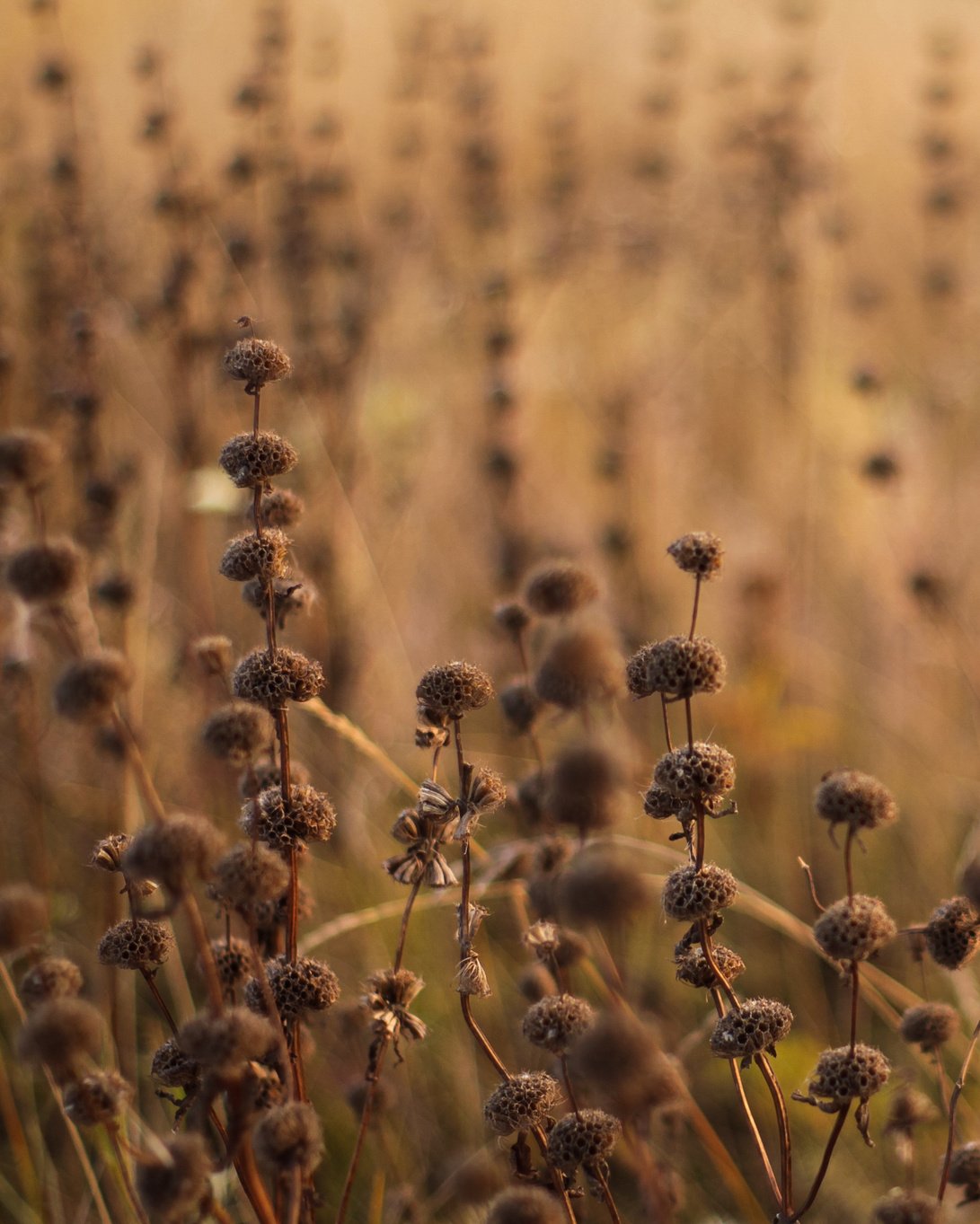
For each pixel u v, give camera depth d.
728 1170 2.90
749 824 4.50
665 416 5.67
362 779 4.38
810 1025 3.70
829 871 4.28
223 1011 1.65
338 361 4.71
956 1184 2.03
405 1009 2.16
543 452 5.76
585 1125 1.92
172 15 6.54
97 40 6.61
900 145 6.81
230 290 4.36
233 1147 1.72
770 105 5.88
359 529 4.60
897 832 4.41
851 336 5.96
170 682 4.07
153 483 4.24
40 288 4.52
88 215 4.71
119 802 3.62
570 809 1.43
